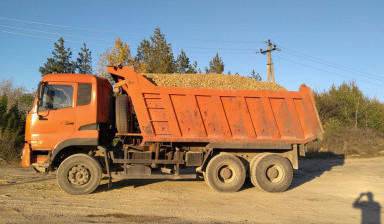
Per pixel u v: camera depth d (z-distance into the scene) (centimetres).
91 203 648
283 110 879
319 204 700
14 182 847
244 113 850
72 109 756
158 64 2262
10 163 1218
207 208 641
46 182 855
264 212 625
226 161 816
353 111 3036
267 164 830
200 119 822
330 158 1786
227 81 909
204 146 858
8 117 1402
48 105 750
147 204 655
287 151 891
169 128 805
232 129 842
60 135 744
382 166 1411
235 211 625
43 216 543
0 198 659
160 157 842
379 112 3119
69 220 526
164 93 807
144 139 788
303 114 889
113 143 841
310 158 1777
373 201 731
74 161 726
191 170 1080
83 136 750
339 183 973
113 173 776
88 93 773
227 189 809
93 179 734
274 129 865
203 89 827
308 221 568
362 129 2852
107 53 2253
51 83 762
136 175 784
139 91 798
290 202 717
